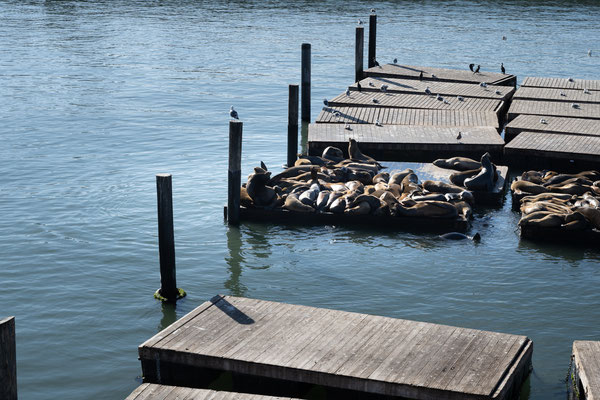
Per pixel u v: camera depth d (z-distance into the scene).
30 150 24.59
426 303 14.22
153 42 48.22
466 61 43.41
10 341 8.16
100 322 13.49
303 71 29.67
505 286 14.98
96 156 24.05
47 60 41.72
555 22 58.16
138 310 13.95
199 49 45.91
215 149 25.12
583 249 16.91
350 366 10.49
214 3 68.88
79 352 12.49
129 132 27.23
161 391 10.12
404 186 19.70
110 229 17.78
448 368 10.45
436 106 28.38
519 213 19.34
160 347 11.04
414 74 35.06
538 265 16.03
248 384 10.78
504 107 30.78
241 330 11.59
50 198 19.84
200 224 18.31
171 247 14.09
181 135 26.94
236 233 17.78
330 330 11.59
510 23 57.72
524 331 13.18
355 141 22.58
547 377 11.66
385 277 15.38
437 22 58.19
